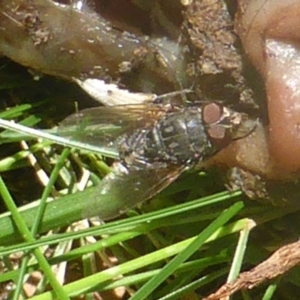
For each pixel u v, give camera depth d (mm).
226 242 85
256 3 78
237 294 87
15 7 87
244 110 82
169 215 83
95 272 88
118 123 86
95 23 87
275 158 79
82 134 85
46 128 93
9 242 84
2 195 82
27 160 91
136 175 84
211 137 83
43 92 94
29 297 86
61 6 87
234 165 83
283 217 86
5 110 92
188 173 88
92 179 91
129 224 81
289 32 77
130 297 85
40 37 87
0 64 93
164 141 84
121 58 87
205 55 82
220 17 81
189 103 86
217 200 83
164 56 86
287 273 84
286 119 78
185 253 81
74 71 89
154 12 85
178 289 84
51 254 89
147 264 83
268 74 78
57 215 84
